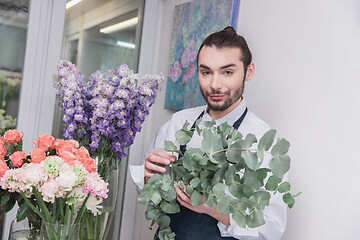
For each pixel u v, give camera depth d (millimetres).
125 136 1776
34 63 2371
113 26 2607
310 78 1593
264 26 1829
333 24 1525
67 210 1179
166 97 2516
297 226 1586
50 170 1091
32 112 2387
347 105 1441
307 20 1632
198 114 1678
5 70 2311
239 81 1473
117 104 1729
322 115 1530
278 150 990
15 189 1117
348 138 1426
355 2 1450
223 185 992
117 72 1797
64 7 2430
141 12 2689
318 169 1524
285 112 1684
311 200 1540
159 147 1753
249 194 977
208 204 1011
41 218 1258
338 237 1424
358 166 1381
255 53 1869
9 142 1287
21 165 1218
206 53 1465
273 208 1375
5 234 2299
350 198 1396
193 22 2301
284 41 1726
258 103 1824
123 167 2674
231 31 1488
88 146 1845
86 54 2531
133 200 2701
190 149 1062
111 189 1727
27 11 2342
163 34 2666
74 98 1773
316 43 1583
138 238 2697
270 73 1777
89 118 1851
